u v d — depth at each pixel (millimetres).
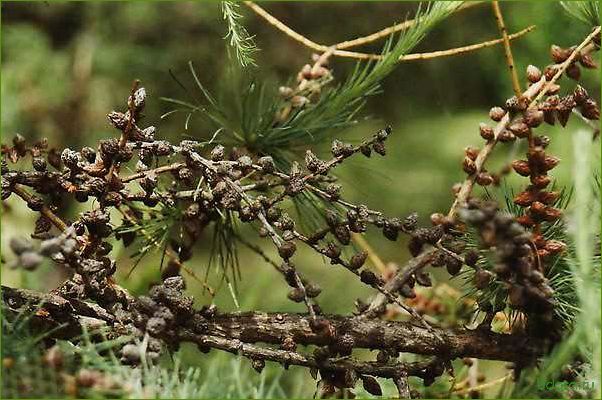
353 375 729
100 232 748
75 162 751
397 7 1834
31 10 1688
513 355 739
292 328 738
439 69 1774
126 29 1697
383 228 744
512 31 1565
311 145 838
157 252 806
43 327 732
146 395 697
